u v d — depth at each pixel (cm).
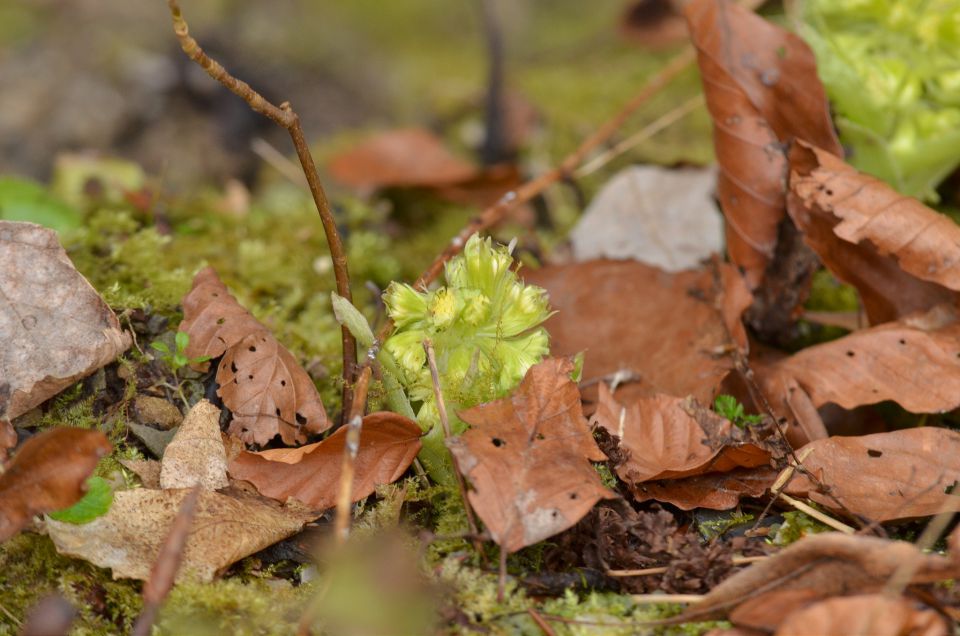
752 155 88
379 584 80
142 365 84
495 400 81
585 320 89
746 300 88
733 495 82
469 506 80
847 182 85
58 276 83
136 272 90
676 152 111
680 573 80
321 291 95
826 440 83
